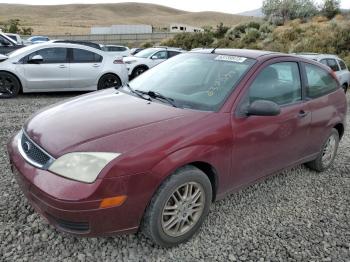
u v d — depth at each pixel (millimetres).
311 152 4695
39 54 9930
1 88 9594
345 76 13570
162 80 4137
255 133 3615
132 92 4055
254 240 3428
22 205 3711
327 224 3799
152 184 2865
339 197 4438
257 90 3752
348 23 24266
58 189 2691
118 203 2768
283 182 4758
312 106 4426
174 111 3387
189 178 3092
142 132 2973
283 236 3527
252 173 3805
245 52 4215
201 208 3316
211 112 3385
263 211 3967
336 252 3342
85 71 10477
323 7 34781
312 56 12953
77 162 2740
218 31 34406
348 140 6898
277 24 34156
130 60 15977
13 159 3201
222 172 3412
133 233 3035
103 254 3084
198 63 4195
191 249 3234
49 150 2883
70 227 2793
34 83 9891
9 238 3186
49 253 3049
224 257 3158
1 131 6258
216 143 3238
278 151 4023
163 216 3039
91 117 3252
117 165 2721
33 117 3607
